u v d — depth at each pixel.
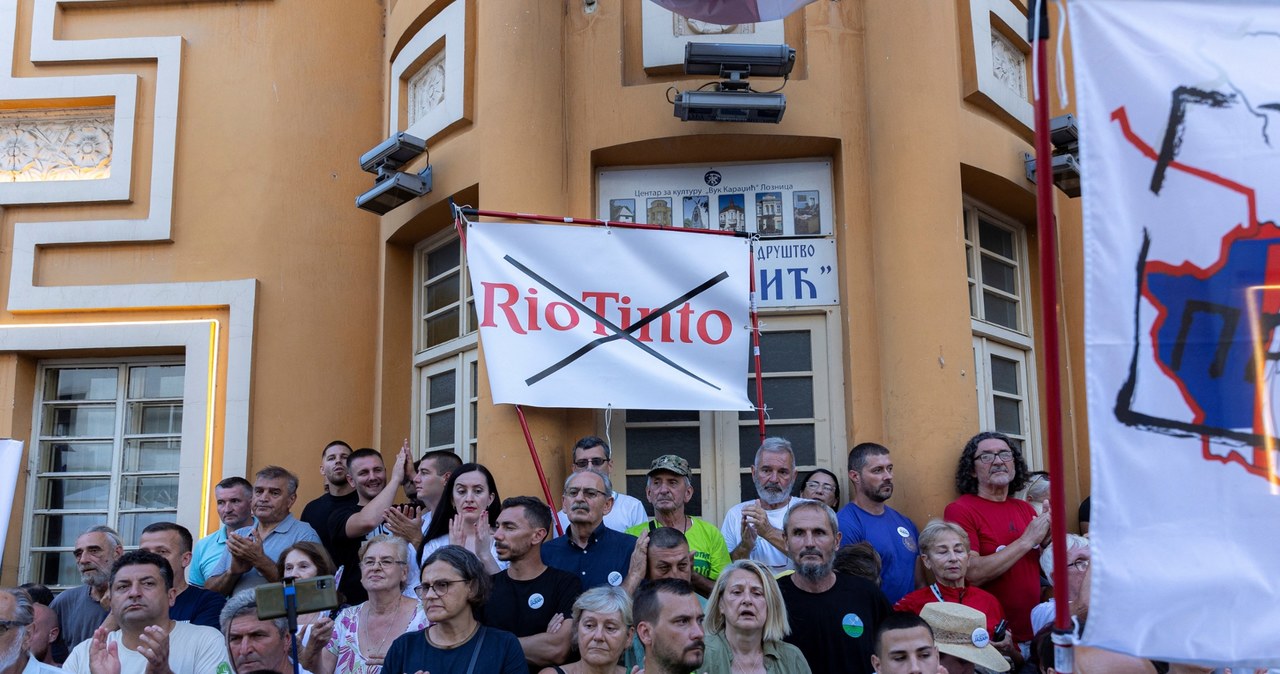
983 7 7.89
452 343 8.12
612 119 7.45
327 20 9.12
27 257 8.77
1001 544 6.42
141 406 8.79
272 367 8.51
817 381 7.37
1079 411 8.47
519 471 6.92
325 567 5.76
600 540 5.88
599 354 6.80
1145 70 3.31
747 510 5.92
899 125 7.32
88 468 8.73
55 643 6.30
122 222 8.73
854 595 5.43
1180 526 3.13
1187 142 3.27
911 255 7.15
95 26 9.20
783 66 7.02
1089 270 3.26
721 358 6.89
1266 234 3.21
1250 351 3.17
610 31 7.57
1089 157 3.29
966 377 7.09
